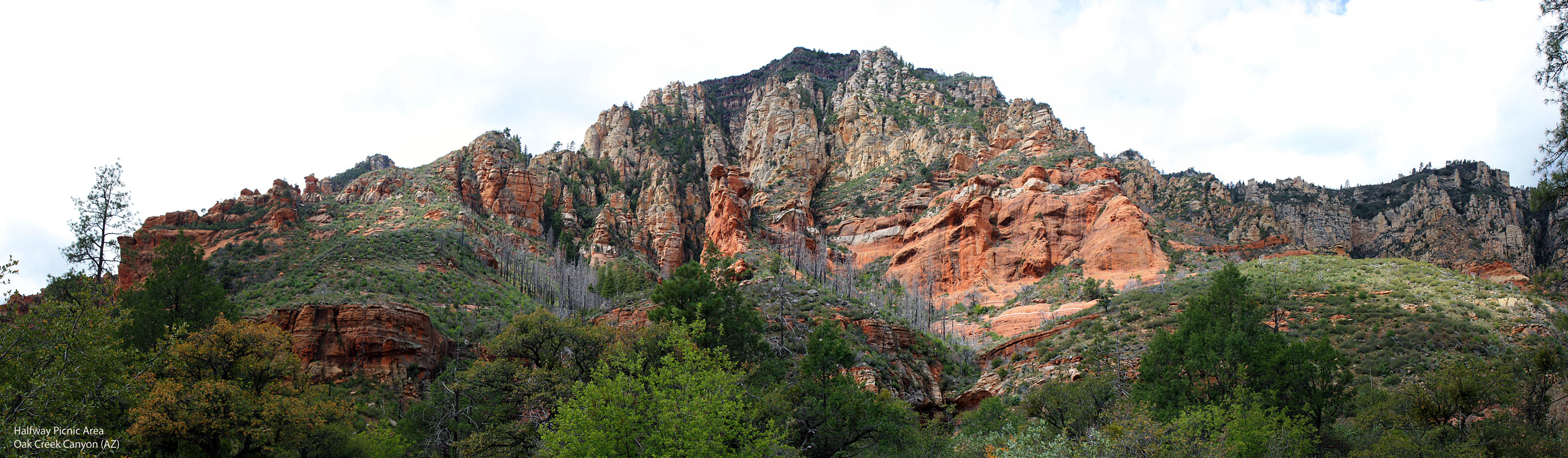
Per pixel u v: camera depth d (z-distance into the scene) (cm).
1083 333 8556
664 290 6394
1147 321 8344
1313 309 8031
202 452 4462
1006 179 17962
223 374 5162
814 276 15112
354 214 14200
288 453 4794
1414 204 19838
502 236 15288
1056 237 15862
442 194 15812
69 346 3362
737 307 6353
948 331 12200
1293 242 19338
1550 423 4028
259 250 11550
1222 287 5916
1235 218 19512
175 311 6172
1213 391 4988
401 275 10388
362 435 5319
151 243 11844
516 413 5453
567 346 6025
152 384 4572
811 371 5094
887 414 4866
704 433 3444
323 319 7606
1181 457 3700
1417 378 5969
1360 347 6806
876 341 8381
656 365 5200
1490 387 4256
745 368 5562
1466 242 17950
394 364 7562
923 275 16338
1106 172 17038
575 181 19888
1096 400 5219
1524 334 6531
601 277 13488
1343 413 4922
